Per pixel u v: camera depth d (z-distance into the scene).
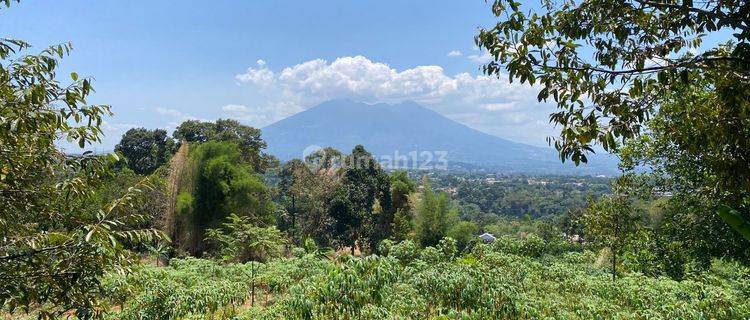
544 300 8.22
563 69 3.18
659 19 3.34
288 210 37.06
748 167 3.20
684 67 2.94
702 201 7.73
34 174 3.19
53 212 3.35
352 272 5.43
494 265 11.16
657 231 9.95
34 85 2.75
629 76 3.14
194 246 24.27
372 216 36.44
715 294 7.44
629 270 12.91
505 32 3.35
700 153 3.96
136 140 37.28
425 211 33.09
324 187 35.91
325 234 34.84
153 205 23.38
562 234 27.88
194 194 24.27
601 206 11.17
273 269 12.92
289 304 5.76
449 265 7.92
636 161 9.79
